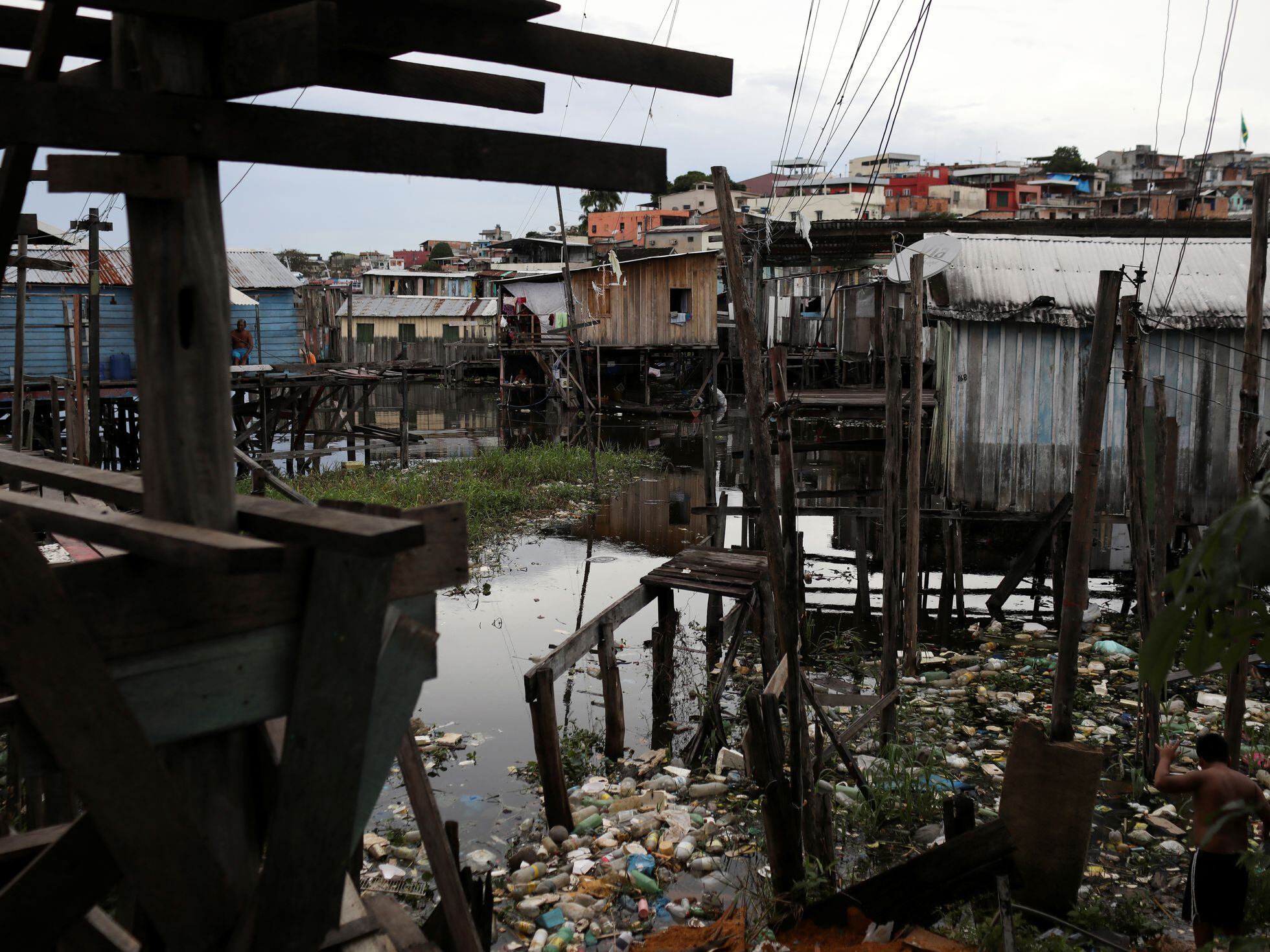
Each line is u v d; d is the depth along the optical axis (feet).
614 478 83.35
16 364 50.49
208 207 7.07
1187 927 20.53
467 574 8.36
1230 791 18.42
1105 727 31.91
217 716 6.95
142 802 6.56
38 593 6.13
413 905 21.34
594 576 53.57
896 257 49.42
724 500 44.73
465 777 28.91
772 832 18.75
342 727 7.18
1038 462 46.21
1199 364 44.62
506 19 7.84
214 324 7.18
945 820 17.79
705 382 127.03
